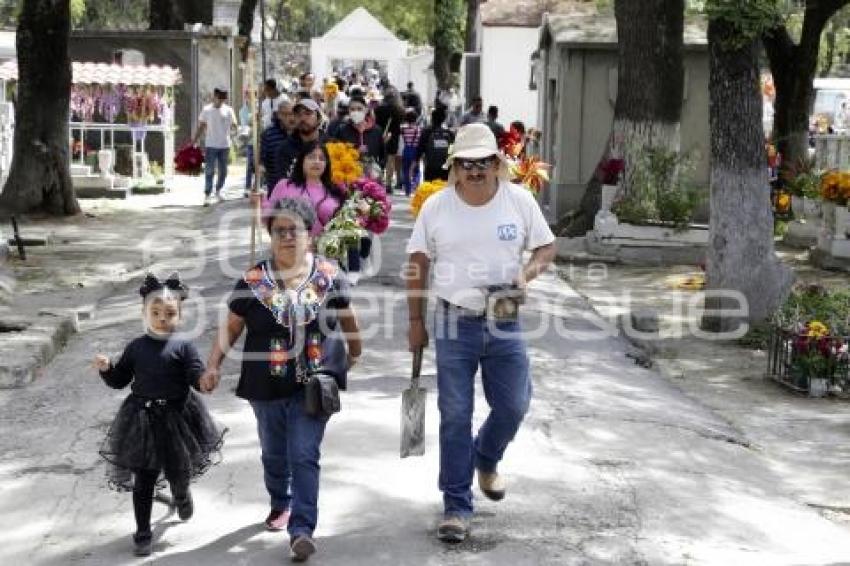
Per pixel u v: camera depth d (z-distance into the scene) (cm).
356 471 727
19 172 2091
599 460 780
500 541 626
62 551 611
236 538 625
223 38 3288
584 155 2305
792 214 2284
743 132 1309
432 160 2300
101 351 1095
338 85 3122
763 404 1051
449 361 628
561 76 2284
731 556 620
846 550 650
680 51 1938
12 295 1389
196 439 621
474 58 4453
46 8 2047
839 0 2428
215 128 2355
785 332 1111
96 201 2389
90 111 2653
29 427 845
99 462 755
